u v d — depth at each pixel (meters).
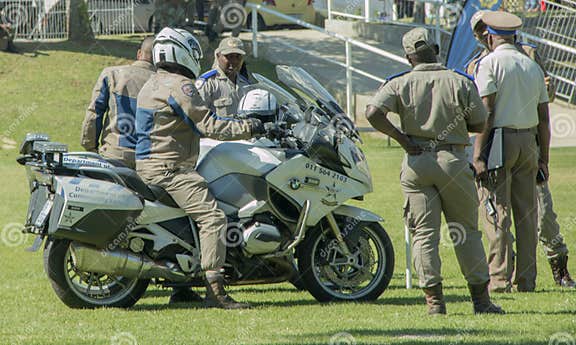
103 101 23.86
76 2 78.81
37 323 19.09
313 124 21.81
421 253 20.08
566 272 25.00
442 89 19.80
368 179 22.62
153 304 22.12
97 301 21.00
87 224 19.94
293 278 23.02
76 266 20.33
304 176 21.73
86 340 17.09
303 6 86.62
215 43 72.06
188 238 21.09
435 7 72.69
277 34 83.00
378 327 18.38
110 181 20.44
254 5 74.38
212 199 20.86
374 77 64.12
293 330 18.17
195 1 74.38
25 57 72.38
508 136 23.25
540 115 23.81
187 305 21.89
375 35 79.38
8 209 37.94
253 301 22.59
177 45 20.97
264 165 21.56
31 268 27.14
